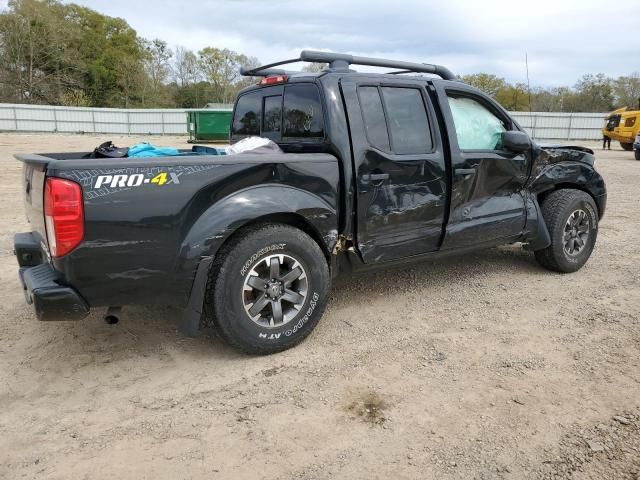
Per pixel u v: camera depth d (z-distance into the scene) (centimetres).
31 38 5059
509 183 476
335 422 280
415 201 412
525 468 242
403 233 412
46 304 293
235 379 326
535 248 509
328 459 250
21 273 329
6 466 246
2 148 2217
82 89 5566
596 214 540
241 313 336
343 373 332
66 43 5334
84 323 408
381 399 302
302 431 272
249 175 336
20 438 267
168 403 300
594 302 448
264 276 348
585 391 307
